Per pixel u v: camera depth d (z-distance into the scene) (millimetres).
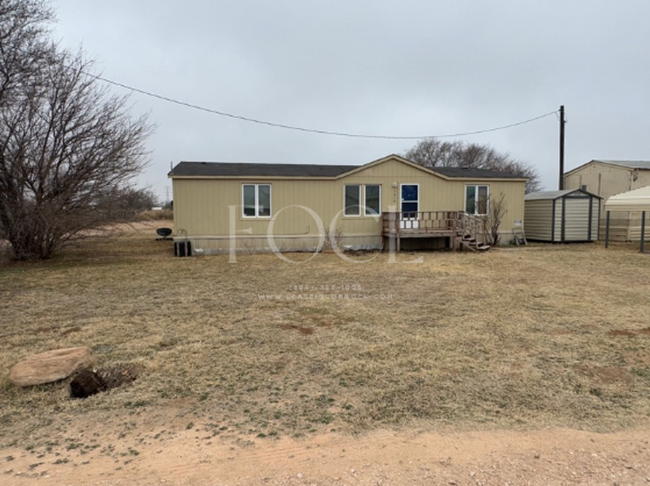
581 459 2514
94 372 3639
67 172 12023
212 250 14086
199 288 8031
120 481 2307
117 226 15156
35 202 11773
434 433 2822
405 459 2518
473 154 44281
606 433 2822
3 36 10867
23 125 11414
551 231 17188
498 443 2693
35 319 5793
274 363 4141
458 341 4777
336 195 15016
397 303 6715
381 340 4832
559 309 6234
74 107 11812
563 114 21250
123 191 13086
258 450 2627
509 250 14773
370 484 2283
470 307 6402
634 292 7465
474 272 9945
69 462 2496
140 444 2705
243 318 5812
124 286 8242
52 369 3658
